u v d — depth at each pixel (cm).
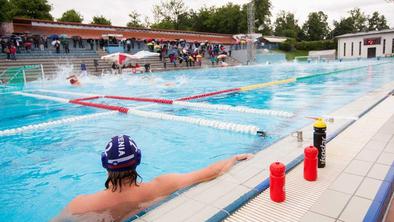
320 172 267
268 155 326
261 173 275
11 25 2381
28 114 765
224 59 3353
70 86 1526
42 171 372
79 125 606
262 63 3512
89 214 209
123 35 3119
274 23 7144
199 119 596
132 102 901
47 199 301
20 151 451
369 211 199
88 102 916
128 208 214
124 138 207
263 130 516
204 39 3878
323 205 211
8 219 267
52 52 2322
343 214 198
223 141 471
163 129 555
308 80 1345
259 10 5431
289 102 785
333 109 666
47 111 802
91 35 2886
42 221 263
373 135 368
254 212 210
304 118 590
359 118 463
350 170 267
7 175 362
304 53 5012
